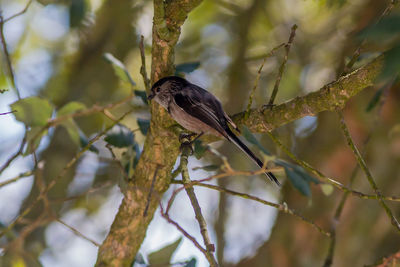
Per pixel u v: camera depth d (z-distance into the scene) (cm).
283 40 1468
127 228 782
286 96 1449
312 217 1134
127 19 1418
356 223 1123
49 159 1319
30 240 1247
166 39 694
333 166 1145
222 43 1549
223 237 1288
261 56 1437
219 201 1323
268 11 1504
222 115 905
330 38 1433
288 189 1191
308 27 1486
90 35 1419
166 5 673
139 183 772
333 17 1441
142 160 768
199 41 1541
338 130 1158
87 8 794
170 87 869
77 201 1404
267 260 1156
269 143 1348
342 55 1247
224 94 1488
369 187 1123
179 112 875
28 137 759
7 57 772
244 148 873
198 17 1541
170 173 780
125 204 781
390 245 1124
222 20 1550
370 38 345
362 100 1143
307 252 1130
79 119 1362
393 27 335
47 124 746
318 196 1139
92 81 1429
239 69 1446
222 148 1415
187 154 771
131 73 1441
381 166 1126
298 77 1459
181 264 736
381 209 1122
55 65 1484
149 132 764
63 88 1452
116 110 1386
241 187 1452
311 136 1214
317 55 1453
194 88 940
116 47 1433
